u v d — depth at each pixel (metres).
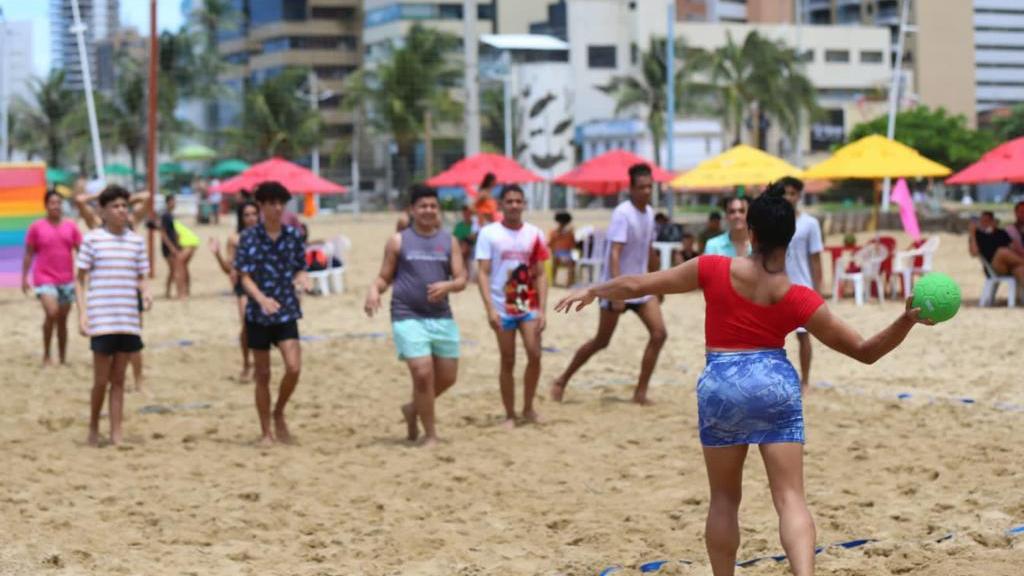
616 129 108.94
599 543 8.22
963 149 107.12
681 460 10.80
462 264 11.84
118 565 7.77
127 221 12.22
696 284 6.20
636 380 15.69
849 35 134.12
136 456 11.63
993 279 23.52
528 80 112.88
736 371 6.02
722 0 139.00
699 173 29.67
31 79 120.12
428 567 7.73
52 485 10.24
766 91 98.19
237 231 16.25
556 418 13.06
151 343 20.44
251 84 132.00
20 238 28.98
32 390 15.79
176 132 106.06
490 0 125.38
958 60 151.62
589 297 6.33
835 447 11.16
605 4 116.88
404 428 13.00
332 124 128.25
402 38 122.81
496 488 9.93
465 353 18.69
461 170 37.50
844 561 7.46
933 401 13.63
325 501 9.61
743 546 7.86
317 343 20.16
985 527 8.09
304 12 130.12
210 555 8.09
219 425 13.41
